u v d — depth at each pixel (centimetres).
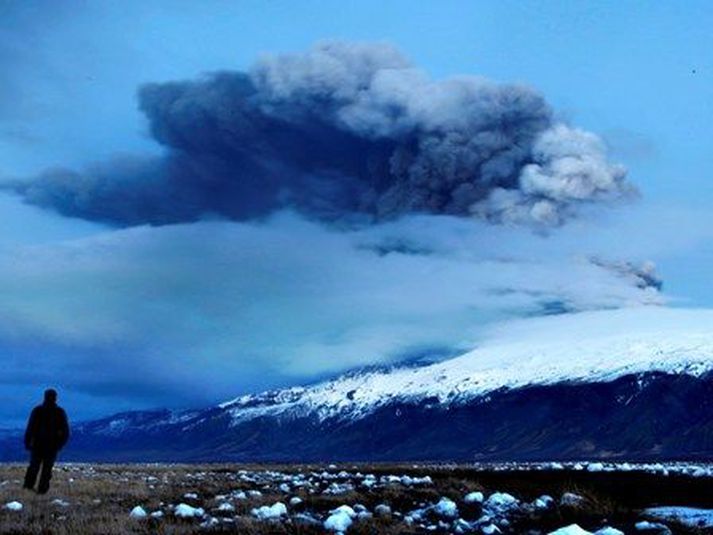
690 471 3756
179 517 1914
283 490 2720
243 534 1644
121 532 1639
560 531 1559
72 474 3778
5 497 2212
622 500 2295
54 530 1630
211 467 5784
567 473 3466
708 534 1669
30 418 2434
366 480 3161
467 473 3750
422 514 2036
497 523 1845
